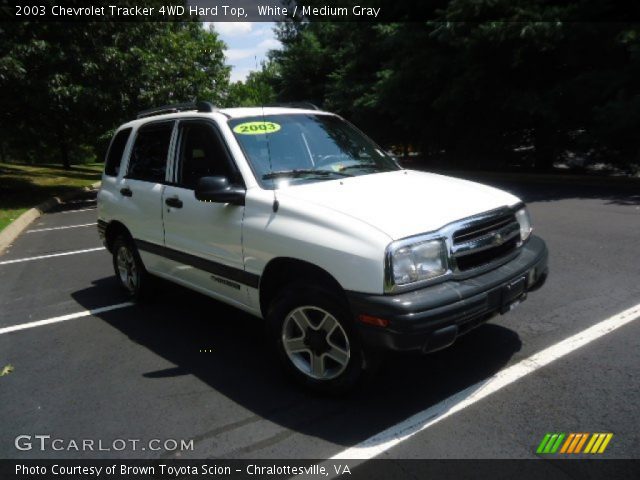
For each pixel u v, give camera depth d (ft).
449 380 11.55
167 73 53.36
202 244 13.61
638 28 35.19
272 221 11.44
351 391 10.84
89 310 17.87
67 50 45.50
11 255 27.63
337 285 10.50
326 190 11.87
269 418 10.58
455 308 9.64
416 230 9.93
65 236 32.42
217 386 12.05
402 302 9.37
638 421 9.66
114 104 48.83
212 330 15.56
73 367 13.47
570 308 15.06
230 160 12.84
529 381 11.25
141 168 16.66
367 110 58.85
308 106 16.28
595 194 34.86
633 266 18.49
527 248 12.07
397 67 52.03
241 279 12.45
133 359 13.75
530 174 47.65
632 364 11.68
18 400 11.92
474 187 12.71
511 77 43.93
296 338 11.47
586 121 42.29
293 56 84.33
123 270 18.71
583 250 20.97
